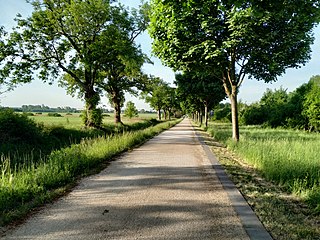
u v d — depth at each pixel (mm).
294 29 11734
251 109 54688
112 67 33562
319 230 4141
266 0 6691
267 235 3971
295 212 4941
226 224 4391
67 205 5363
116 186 6797
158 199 5727
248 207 5195
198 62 13508
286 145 11211
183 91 32625
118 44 25828
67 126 22375
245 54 13156
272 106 49688
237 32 11133
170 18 11234
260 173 8227
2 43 22547
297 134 23641
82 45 26750
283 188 6547
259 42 12102
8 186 5566
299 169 7098
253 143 12336
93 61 26125
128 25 27750
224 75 15484
